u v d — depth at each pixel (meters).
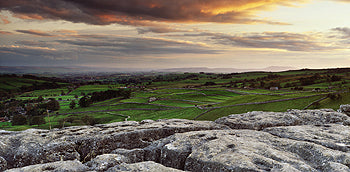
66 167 11.25
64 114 144.75
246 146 13.34
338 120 22.11
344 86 151.25
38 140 16.00
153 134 18.73
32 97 199.75
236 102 128.25
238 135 16.53
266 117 22.84
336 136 15.28
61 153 15.50
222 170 10.58
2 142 15.16
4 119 133.88
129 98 187.62
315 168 11.01
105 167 12.05
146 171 10.58
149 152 15.23
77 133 18.27
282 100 114.69
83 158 16.45
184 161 13.38
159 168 10.85
